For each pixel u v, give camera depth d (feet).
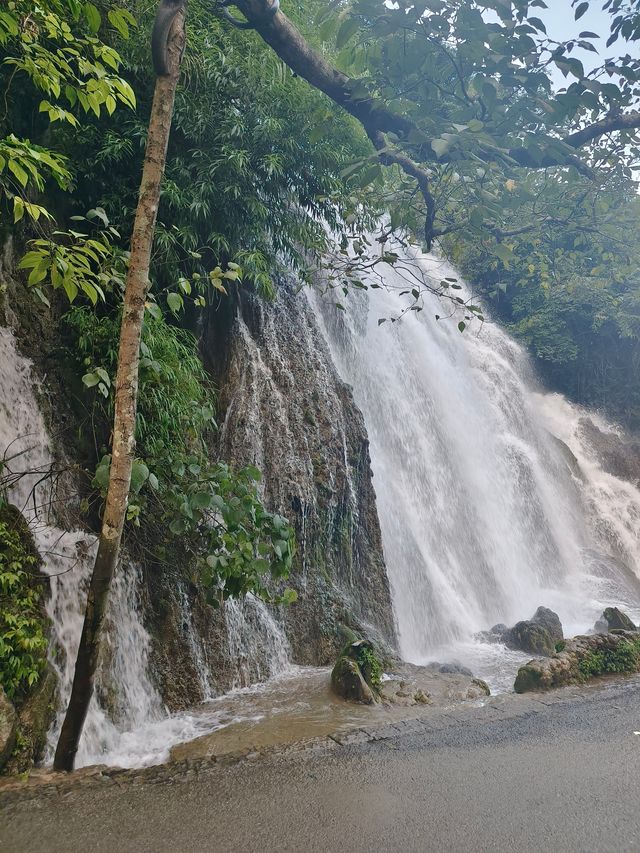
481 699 22.98
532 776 15.29
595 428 77.82
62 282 16.99
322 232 36.94
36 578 20.71
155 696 23.43
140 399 25.99
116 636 22.72
